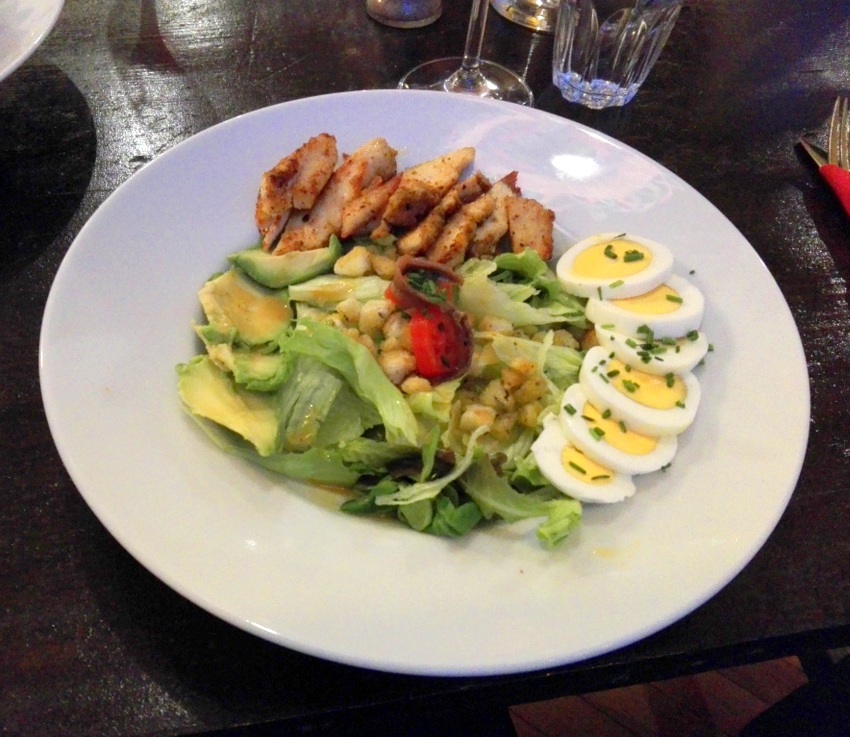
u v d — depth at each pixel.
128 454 0.29
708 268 0.37
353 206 0.39
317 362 0.34
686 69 0.50
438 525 0.30
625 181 0.40
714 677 0.54
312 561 0.28
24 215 0.38
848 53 0.52
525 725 0.51
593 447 0.32
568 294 0.38
